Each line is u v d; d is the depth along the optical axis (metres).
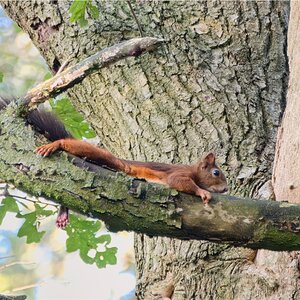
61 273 19.75
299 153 8.88
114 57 7.33
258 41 10.87
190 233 7.08
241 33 10.90
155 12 11.04
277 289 8.65
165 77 10.52
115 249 12.02
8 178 7.16
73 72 7.36
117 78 10.66
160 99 10.38
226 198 7.08
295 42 9.39
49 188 7.06
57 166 7.08
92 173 7.04
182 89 10.41
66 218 8.23
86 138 12.06
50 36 11.34
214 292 8.94
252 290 8.75
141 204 6.99
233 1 11.13
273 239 7.02
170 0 11.15
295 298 8.54
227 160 9.80
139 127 10.30
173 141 10.05
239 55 10.73
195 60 10.64
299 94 9.08
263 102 10.38
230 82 10.49
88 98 10.89
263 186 9.40
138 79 10.56
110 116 10.66
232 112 10.20
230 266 8.97
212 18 11.00
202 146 9.95
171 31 10.88
